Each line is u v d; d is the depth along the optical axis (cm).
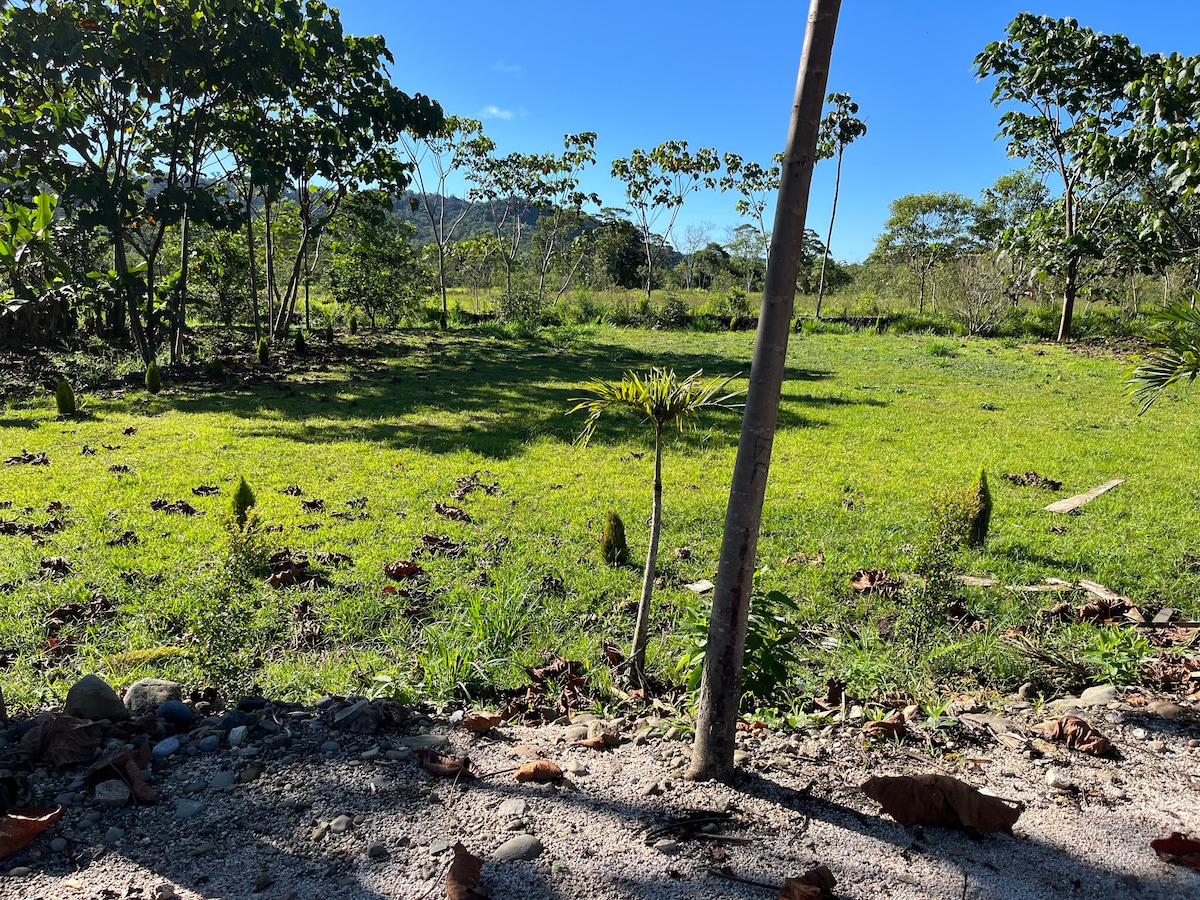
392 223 3253
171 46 1491
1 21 1417
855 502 820
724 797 270
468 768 290
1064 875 229
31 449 990
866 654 434
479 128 3244
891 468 973
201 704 353
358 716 329
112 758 275
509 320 2952
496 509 778
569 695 401
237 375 1688
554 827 250
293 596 540
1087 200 2477
